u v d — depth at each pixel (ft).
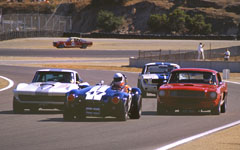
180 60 569.64
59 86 164.76
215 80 171.12
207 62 549.13
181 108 160.56
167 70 253.24
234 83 377.30
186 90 160.25
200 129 123.13
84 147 91.04
